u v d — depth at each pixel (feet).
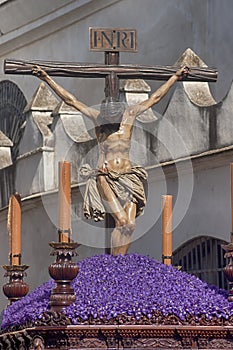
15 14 149.89
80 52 140.87
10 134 151.74
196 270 108.06
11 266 60.08
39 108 123.13
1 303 132.36
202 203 107.14
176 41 126.62
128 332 50.34
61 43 144.56
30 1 145.59
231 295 52.42
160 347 50.49
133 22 132.98
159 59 129.08
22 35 150.82
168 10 128.06
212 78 60.39
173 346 50.60
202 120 104.42
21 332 51.60
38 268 124.57
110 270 54.85
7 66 58.90
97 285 53.47
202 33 122.72
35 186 118.83
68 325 50.42
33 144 121.39
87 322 50.70
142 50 131.54
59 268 51.16
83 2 139.03
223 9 119.55
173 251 110.42
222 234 104.47
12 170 127.65
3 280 132.87
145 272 54.80
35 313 51.98
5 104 153.89
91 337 50.44
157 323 50.90
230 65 118.11
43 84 126.31
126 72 59.47
